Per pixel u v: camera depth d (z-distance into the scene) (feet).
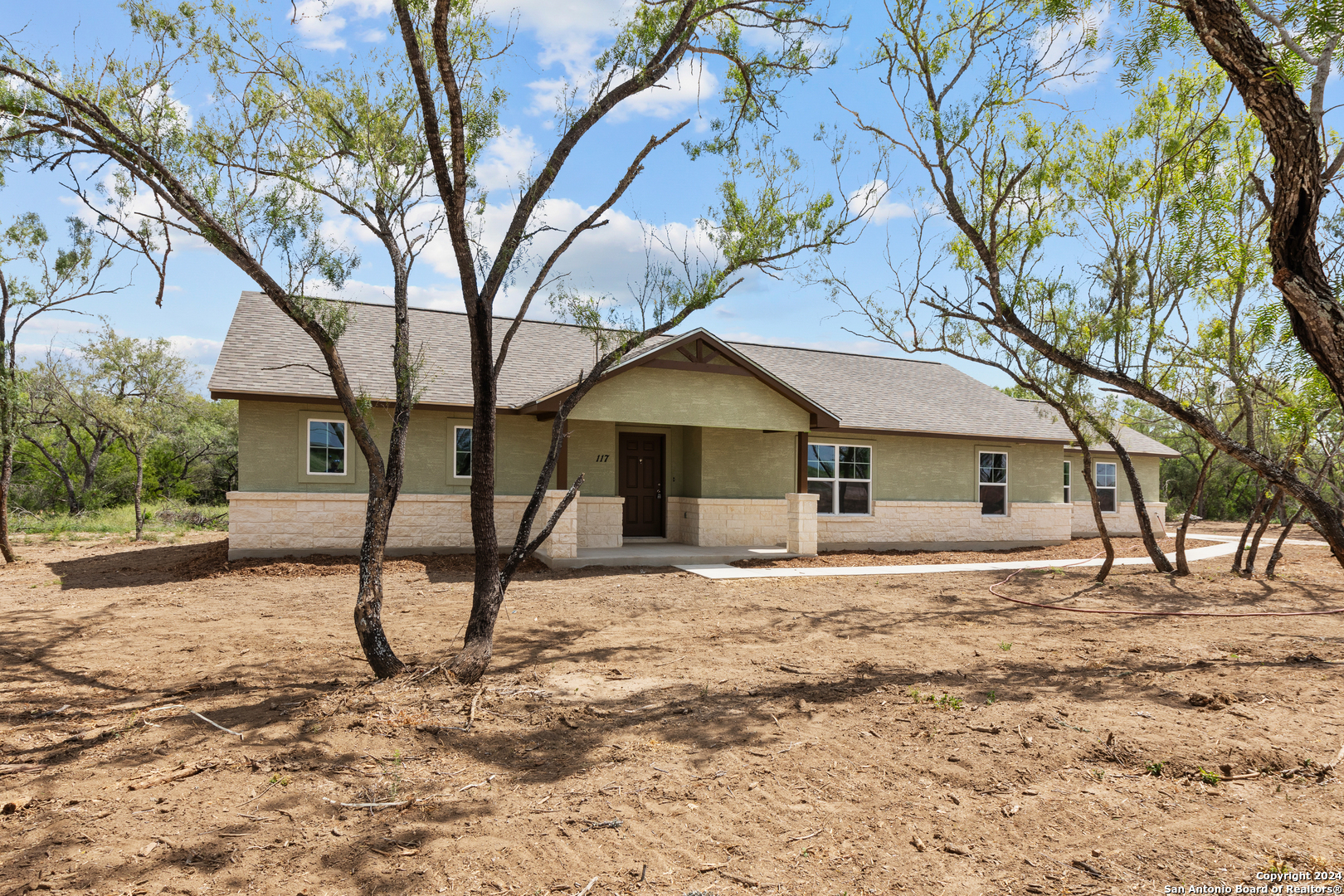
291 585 38.91
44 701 19.63
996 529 66.44
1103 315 36.68
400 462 23.40
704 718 18.47
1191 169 31.01
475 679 21.35
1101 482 78.07
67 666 23.15
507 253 22.62
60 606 33.45
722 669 23.62
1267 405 32.89
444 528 49.06
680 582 42.29
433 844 12.15
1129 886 11.03
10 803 13.24
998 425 68.13
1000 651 26.35
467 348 55.52
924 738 17.12
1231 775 15.05
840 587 42.04
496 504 50.34
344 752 15.99
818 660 24.86
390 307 58.95
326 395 44.98
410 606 33.40
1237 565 46.57
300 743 16.46
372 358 49.96
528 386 51.96
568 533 46.73
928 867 11.60
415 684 20.57
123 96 22.12
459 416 49.90
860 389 68.59
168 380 87.35
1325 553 61.00
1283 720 18.24
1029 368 39.04
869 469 62.23
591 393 47.50
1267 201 25.79
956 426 64.95
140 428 63.77
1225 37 14.67
